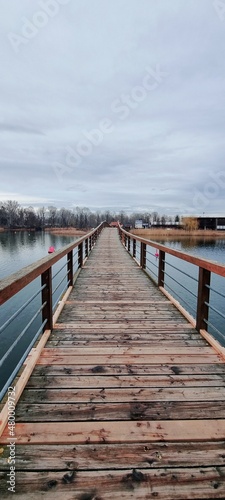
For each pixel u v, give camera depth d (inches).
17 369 64.6
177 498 41.3
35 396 63.1
